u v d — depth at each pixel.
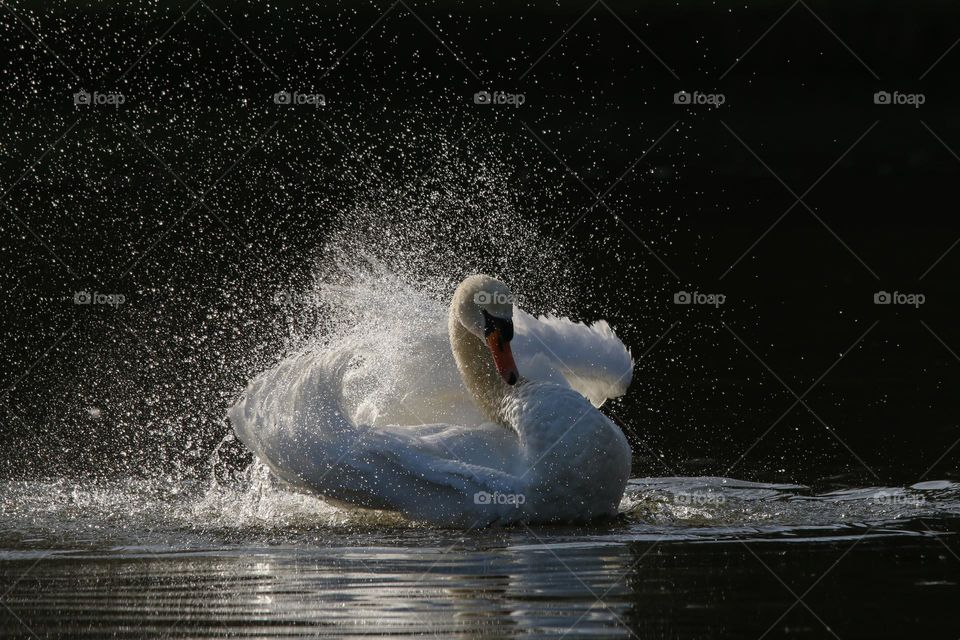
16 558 7.97
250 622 6.46
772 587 7.12
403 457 8.92
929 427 11.76
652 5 28.33
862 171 25.86
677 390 13.37
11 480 10.34
